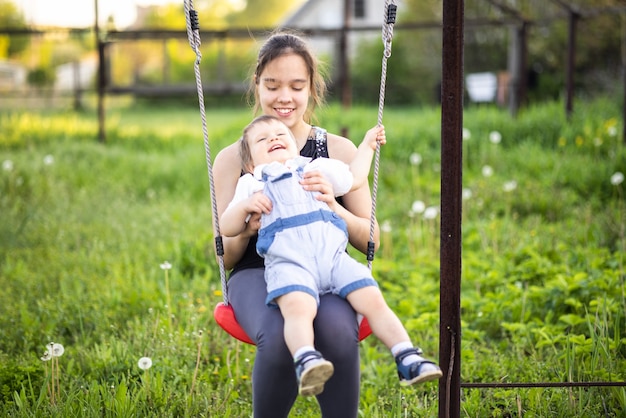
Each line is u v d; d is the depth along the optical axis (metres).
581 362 4.18
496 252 6.44
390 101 27.86
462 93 3.13
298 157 3.25
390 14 3.21
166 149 12.98
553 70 21.16
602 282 5.15
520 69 13.59
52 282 5.86
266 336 2.89
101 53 13.49
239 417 3.90
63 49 40.56
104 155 11.34
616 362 4.07
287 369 2.90
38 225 7.44
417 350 2.85
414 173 9.18
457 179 3.16
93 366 4.31
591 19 18.06
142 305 5.37
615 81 18.20
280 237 3.00
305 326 2.79
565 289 5.19
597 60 19.45
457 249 3.19
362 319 3.07
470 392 4.05
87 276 5.97
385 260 6.56
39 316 5.20
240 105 31.98
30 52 40.28
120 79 35.22
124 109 30.50
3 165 9.41
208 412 3.86
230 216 3.11
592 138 10.48
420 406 3.97
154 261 6.49
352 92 27.61
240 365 4.51
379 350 4.97
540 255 6.38
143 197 9.41
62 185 9.13
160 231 7.36
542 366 4.23
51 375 3.95
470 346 4.72
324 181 3.11
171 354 4.48
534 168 9.45
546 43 20.23
